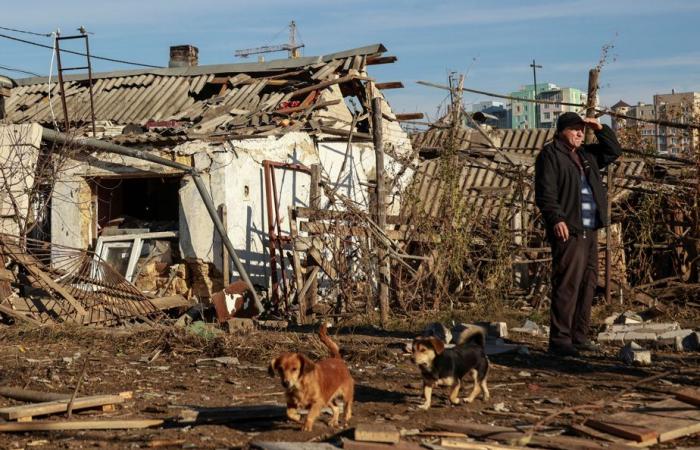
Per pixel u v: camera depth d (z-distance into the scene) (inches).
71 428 259.9
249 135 696.4
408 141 893.2
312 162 768.3
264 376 360.2
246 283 636.7
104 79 869.2
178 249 708.0
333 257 617.0
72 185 722.2
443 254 627.8
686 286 618.5
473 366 292.5
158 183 806.5
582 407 262.2
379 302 566.9
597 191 398.3
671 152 826.2
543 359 390.6
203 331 460.4
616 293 625.6
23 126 656.4
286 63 850.1
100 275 651.5
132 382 344.2
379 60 847.7
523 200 682.8
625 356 384.8
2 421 267.7
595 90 618.5
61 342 468.4
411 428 256.1
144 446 240.7
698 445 243.0
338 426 257.8
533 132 947.3
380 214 597.0
